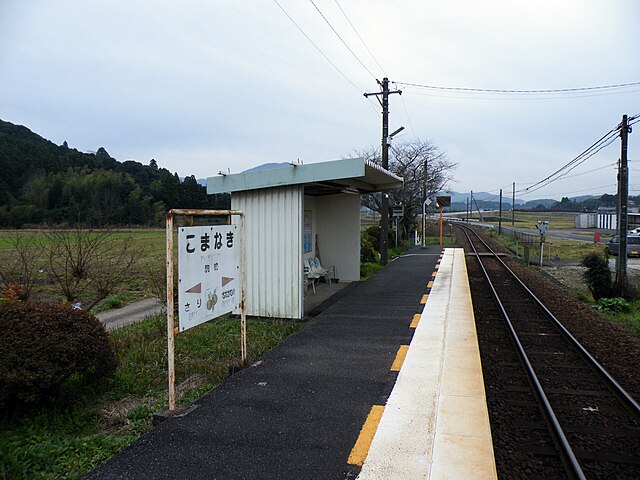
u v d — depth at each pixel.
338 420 4.06
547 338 8.12
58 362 4.19
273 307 8.55
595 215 71.00
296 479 3.14
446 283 12.77
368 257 18.16
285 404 4.42
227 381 5.08
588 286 14.63
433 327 7.54
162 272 9.47
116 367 5.08
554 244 37.44
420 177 32.12
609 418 4.77
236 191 8.64
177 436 3.77
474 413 4.20
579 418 4.76
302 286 8.38
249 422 4.02
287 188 8.37
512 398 5.27
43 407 4.29
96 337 4.74
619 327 9.38
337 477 3.16
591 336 8.39
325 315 8.52
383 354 6.06
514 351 7.21
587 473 3.69
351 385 4.93
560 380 5.94
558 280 18.03
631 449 4.09
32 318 4.25
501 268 19.58
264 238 8.56
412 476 3.17
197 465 3.32
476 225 82.12
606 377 5.78
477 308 10.75
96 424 4.23
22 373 3.92
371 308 9.16
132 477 3.18
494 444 4.11
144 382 5.21
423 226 30.86
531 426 4.48
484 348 7.36
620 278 14.30
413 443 3.64
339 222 12.62
